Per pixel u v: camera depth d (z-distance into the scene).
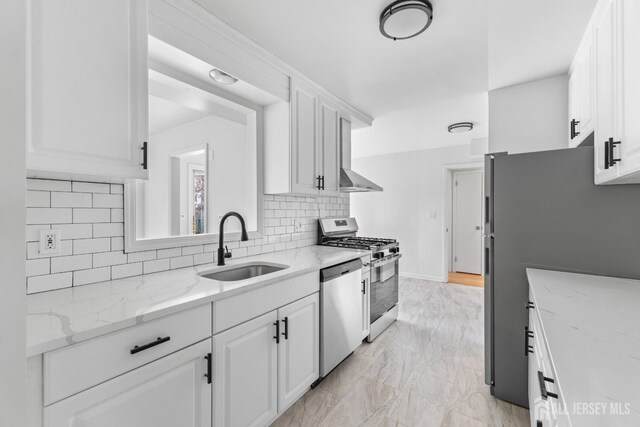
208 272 1.75
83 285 1.36
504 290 1.81
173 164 2.35
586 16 1.60
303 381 1.80
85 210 1.37
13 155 0.47
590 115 1.66
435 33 1.80
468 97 2.79
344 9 1.59
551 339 0.84
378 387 1.99
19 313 0.48
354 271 2.34
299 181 2.33
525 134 2.45
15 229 0.47
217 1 1.53
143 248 1.58
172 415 1.11
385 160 5.47
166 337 1.08
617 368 0.68
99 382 0.90
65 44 1.02
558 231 1.66
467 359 2.37
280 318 1.62
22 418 0.48
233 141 2.42
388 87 2.59
